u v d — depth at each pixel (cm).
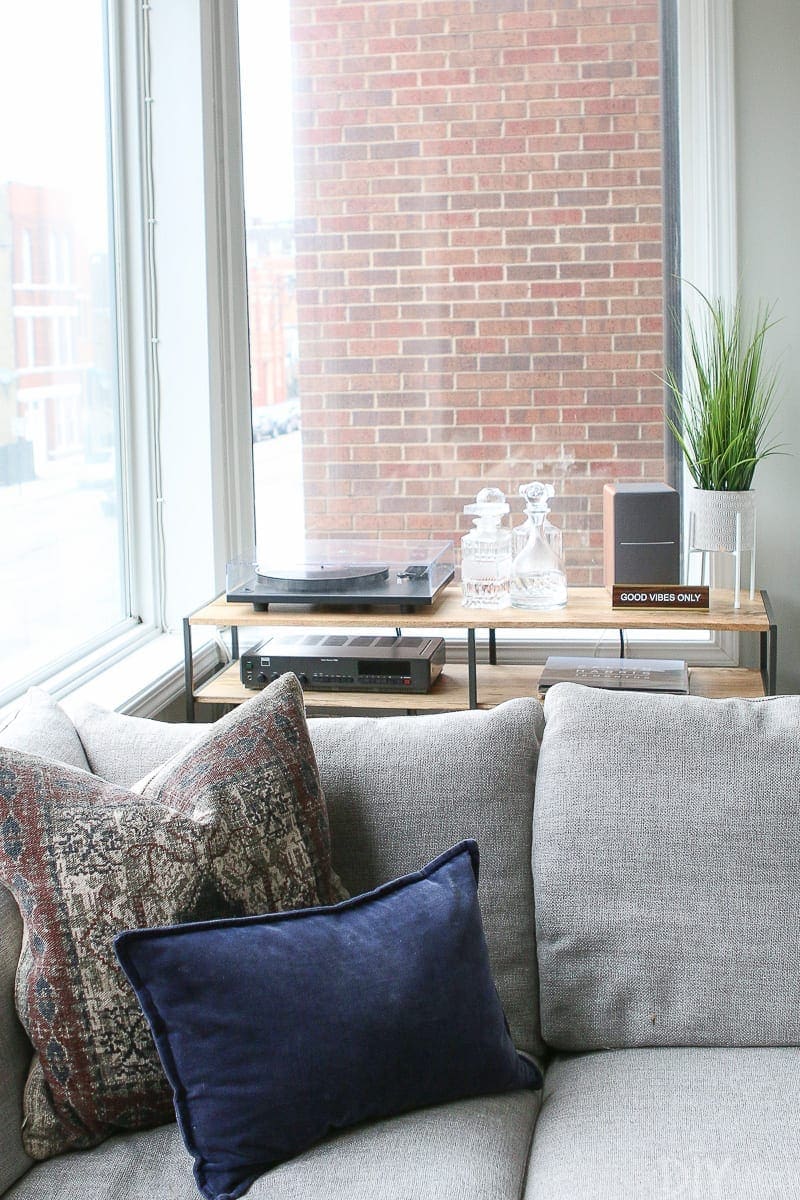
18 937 167
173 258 323
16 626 264
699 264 325
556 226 336
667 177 330
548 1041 189
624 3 326
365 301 346
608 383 340
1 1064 158
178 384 328
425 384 347
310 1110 157
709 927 184
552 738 199
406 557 311
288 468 356
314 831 181
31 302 268
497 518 296
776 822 187
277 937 162
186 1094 156
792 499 323
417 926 168
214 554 334
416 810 194
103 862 163
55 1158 160
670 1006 184
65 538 289
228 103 335
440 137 337
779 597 327
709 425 296
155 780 181
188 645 291
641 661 304
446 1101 168
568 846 189
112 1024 160
